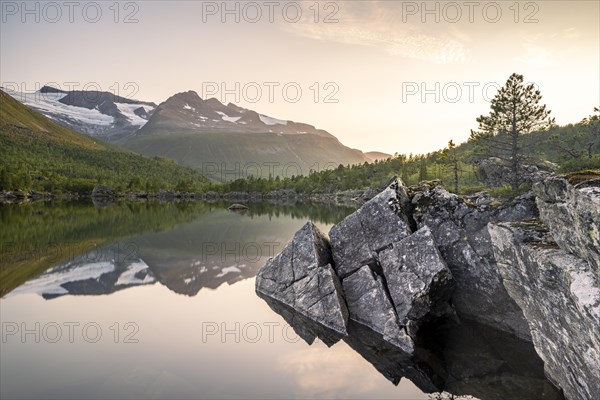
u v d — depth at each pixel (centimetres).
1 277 2925
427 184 2592
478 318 2069
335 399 1343
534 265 1241
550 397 1348
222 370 1537
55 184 19138
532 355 1683
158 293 2608
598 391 1054
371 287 2098
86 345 1739
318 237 2602
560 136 8338
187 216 8938
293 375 1505
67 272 3111
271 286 2552
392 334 1847
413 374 1546
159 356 1644
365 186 19262
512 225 1457
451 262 2153
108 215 8719
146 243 4675
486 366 1602
